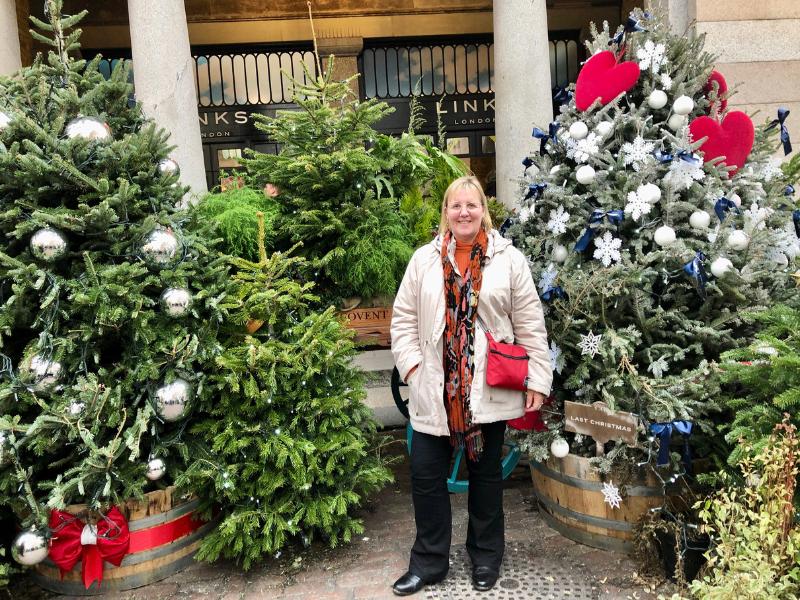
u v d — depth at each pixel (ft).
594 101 9.48
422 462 8.20
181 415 8.67
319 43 24.71
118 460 8.72
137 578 8.95
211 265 9.60
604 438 8.76
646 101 9.50
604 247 8.86
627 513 9.00
